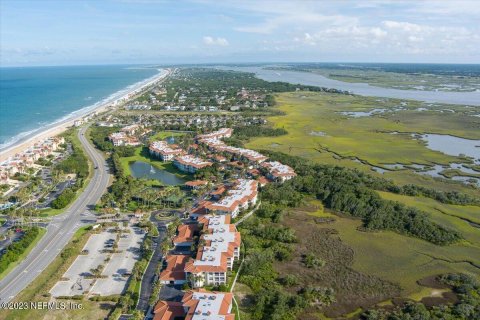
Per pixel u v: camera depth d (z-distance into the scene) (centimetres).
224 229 19062
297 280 16375
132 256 18175
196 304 13862
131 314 14150
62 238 19850
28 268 17162
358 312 14562
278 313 14175
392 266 17625
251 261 17162
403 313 14250
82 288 15700
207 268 15850
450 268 17538
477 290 15762
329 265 17650
